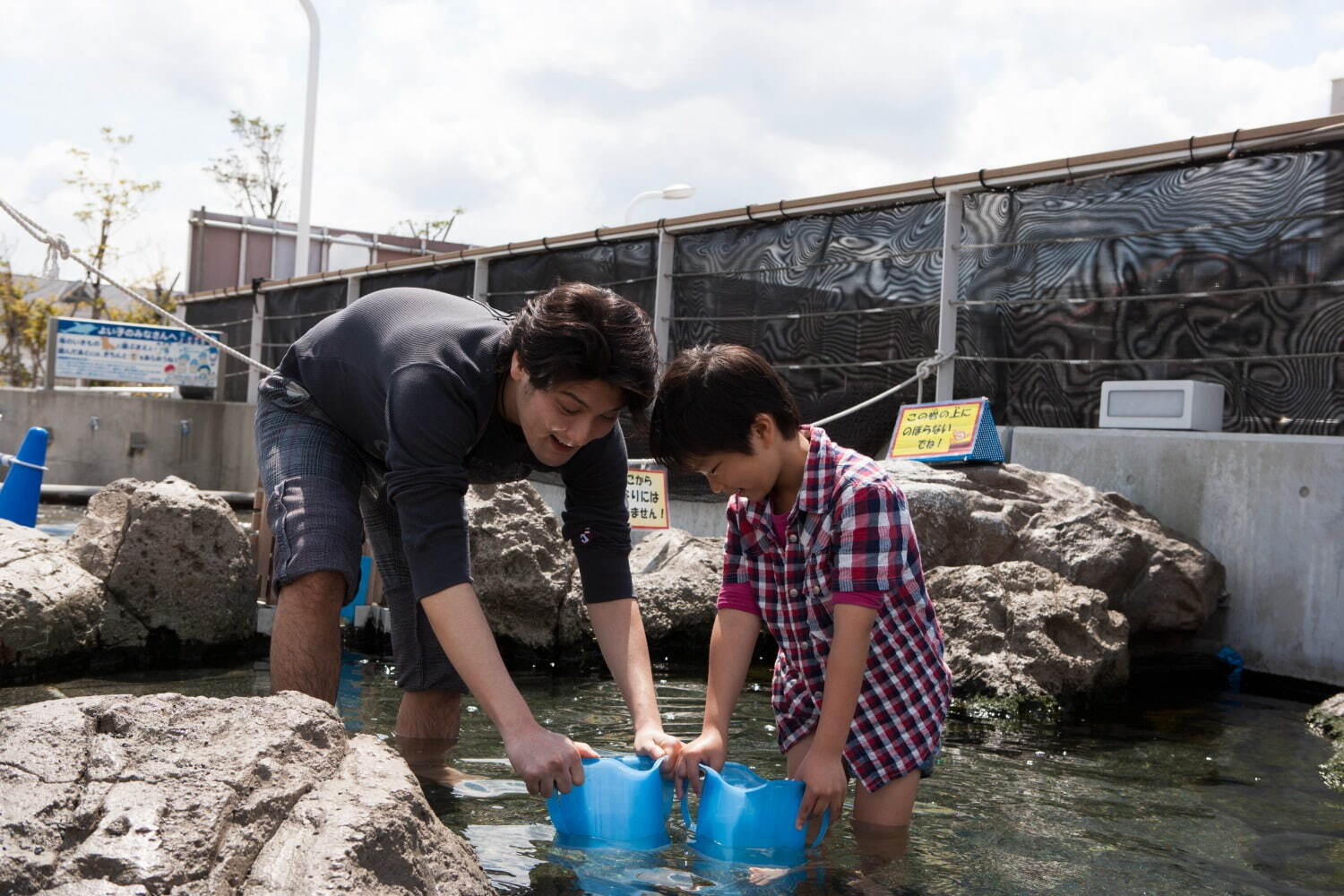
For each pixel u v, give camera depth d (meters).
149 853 1.57
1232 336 5.96
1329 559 5.25
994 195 6.97
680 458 2.46
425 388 2.38
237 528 4.82
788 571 2.68
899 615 2.67
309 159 16.41
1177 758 3.62
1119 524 5.47
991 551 5.50
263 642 4.89
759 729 3.72
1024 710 4.34
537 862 2.26
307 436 2.77
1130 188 6.38
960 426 6.22
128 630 4.49
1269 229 5.82
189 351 15.03
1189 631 5.47
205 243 19.14
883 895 2.19
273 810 1.74
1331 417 5.59
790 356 8.05
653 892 2.13
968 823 2.75
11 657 4.09
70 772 1.70
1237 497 5.62
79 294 27.38
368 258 20.91
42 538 4.62
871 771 2.64
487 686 2.34
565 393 2.23
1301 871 2.51
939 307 7.18
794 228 8.06
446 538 2.37
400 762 2.02
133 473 14.18
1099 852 2.58
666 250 8.80
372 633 4.99
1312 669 5.25
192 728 1.88
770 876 2.26
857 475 2.54
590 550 2.82
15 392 13.75
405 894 1.71
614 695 4.21
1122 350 6.39
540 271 10.02
